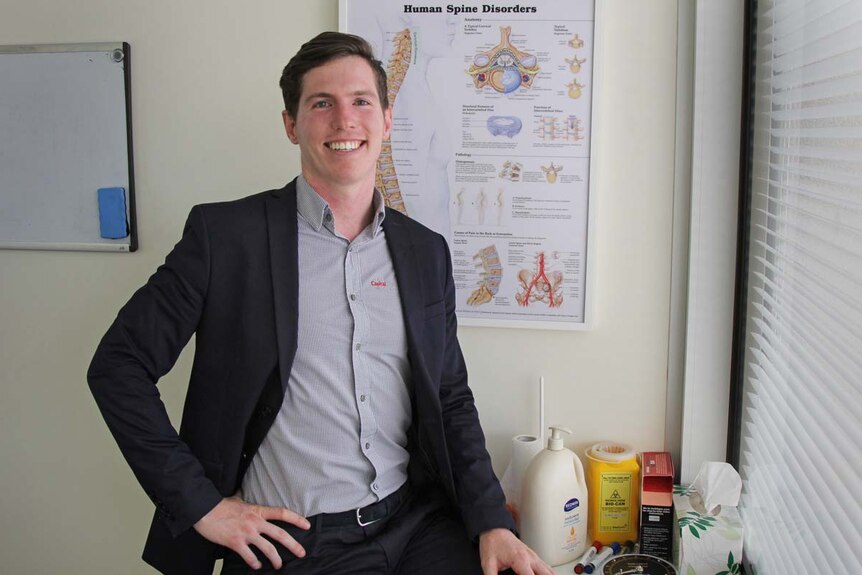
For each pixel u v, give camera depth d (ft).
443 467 4.65
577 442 5.60
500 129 5.35
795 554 3.91
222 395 4.28
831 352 3.56
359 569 4.34
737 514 4.82
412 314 4.55
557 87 5.27
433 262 4.77
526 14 5.24
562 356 5.54
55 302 5.97
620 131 5.29
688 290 5.28
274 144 5.61
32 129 5.80
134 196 5.76
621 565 4.84
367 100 4.42
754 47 4.93
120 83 5.65
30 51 5.73
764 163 4.80
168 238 5.78
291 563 4.28
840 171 3.51
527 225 5.41
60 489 6.14
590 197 5.31
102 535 6.15
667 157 5.26
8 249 5.97
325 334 4.35
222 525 4.11
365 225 4.67
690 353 5.30
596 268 5.42
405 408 4.68
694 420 5.35
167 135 5.70
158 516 4.48
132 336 4.17
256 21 5.53
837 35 3.51
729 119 5.08
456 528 4.74
